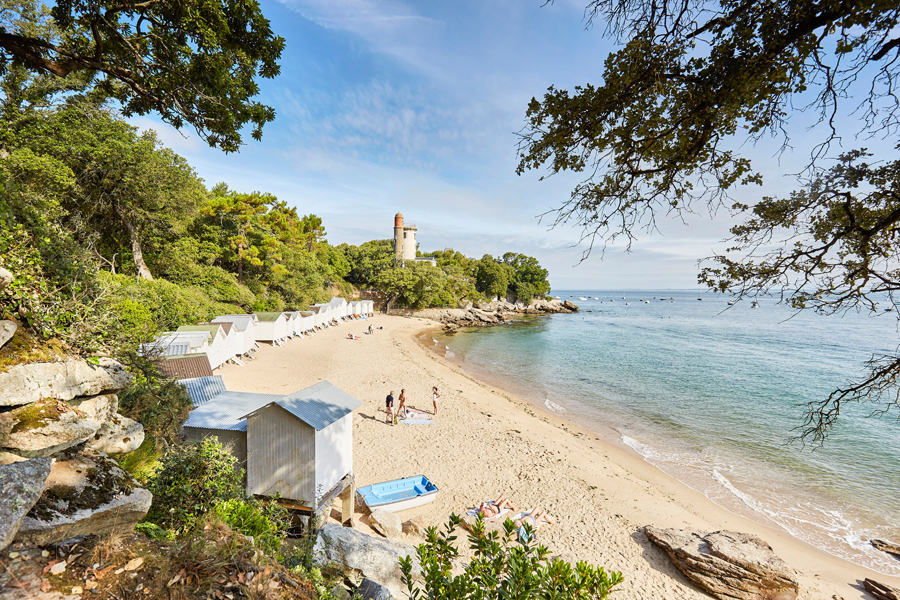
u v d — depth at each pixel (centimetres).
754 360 4206
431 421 2072
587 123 411
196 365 1773
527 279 10788
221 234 4134
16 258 532
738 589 1004
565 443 1978
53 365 476
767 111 369
